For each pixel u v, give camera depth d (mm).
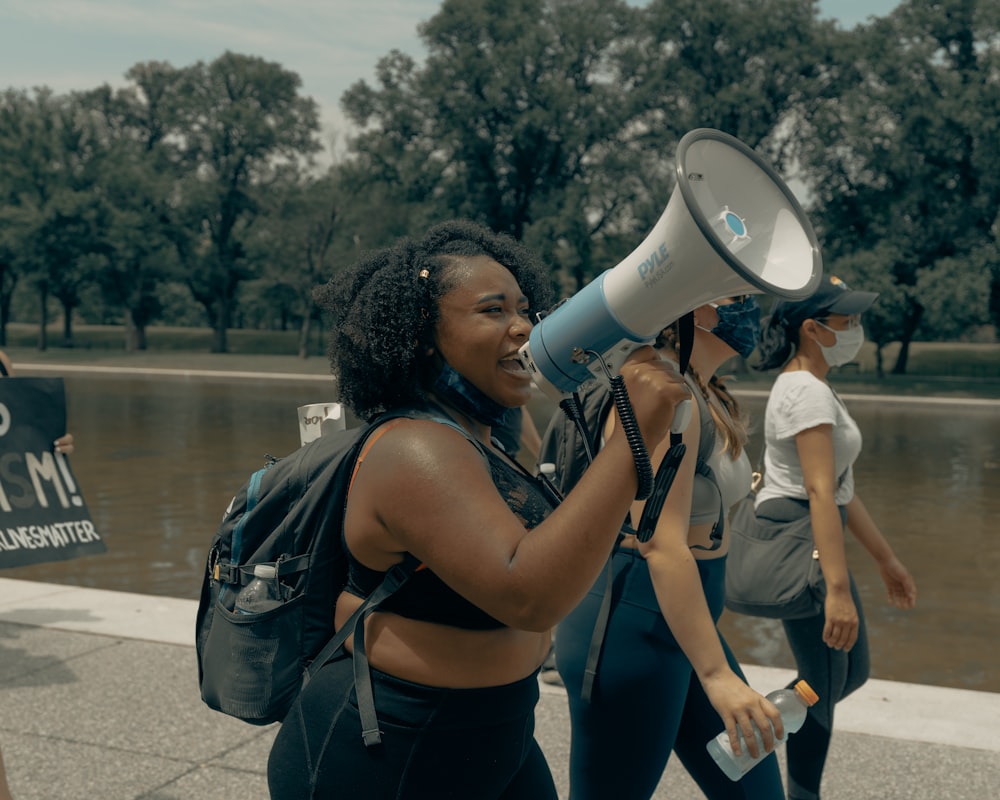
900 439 23766
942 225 52844
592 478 1548
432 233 1860
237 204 75500
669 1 54438
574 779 2645
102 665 4770
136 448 18531
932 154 52500
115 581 8617
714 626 2369
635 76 58688
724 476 2613
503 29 59781
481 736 1763
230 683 1814
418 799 1748
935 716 4191
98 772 3715
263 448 18562
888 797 3494
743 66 56125
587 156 61188
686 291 1489
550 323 1629
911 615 7988
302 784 1783
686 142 1457
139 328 74250
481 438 1858
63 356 64625
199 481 14555
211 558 1920
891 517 12789
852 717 4184
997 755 3820
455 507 1600
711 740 2533
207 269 74312
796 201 1554
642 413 1562
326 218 61500
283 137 74000
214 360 62094
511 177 62438
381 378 1811
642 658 2510
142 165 71625
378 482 1665
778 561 3188
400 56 62688
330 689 1772
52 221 67125
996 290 53344
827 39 54500
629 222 58219
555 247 57906
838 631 3057
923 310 55875
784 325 3297
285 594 1804
